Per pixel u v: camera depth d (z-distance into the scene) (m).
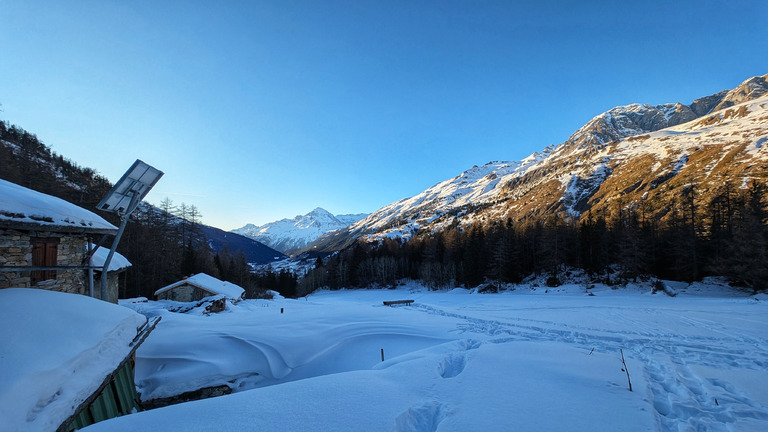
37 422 4.13
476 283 58.28
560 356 8.73
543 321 18.55
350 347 13.91
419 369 7.28
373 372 7.11
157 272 39.97
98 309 7.61
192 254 50.50
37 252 8.95
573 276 50.03
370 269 81.75
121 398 7.27
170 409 4.73
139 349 12.45
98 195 47.38
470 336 14.69
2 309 5.83
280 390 5.65
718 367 8.52
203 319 18.47
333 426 4.21
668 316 18.92
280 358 13.00
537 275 54.94
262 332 15.30
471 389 6.02
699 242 40.22
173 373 11.36
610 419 4.75
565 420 4.70
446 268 65.50
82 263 10.95
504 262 53.03
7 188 8.45
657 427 4.49
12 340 5.12
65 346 5.67
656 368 8.33
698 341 12.55
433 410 5.05
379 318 20.38
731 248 34.72
